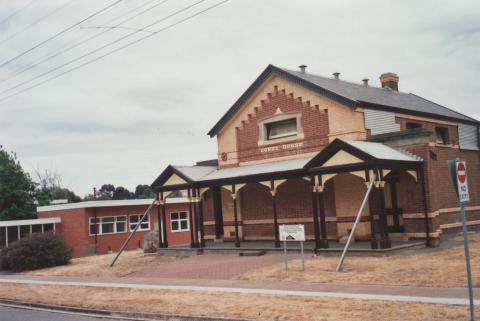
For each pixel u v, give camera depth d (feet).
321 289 44.60
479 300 35.47
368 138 71.97
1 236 116.16
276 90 83.41
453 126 88.79
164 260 77.56
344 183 73.87
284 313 36.99
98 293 55.52
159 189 86.28
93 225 118.93
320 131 77.05
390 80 100.37
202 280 56.54
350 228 72.95
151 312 42.88
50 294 58.49
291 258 64.03
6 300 58.29
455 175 30.55
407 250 61.72
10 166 159.94
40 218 128.77
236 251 74.69
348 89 82.28
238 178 76.07
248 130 87.66
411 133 67.97
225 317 37.99
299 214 80.69
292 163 76.33
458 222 79.71
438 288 40.60
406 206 68.23
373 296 39.60
